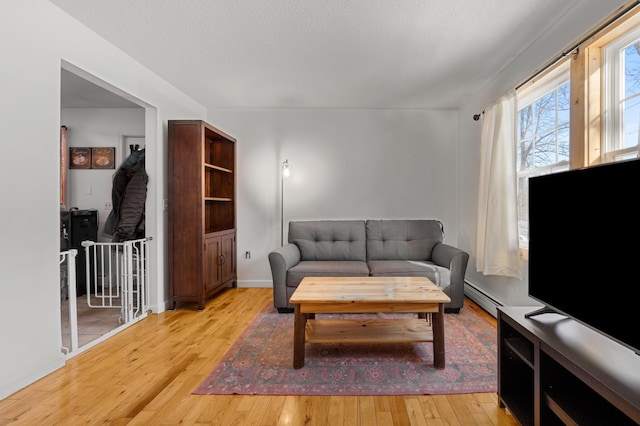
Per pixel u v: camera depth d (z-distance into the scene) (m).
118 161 4.17
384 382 1.86
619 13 1.58
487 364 2.06
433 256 3.45
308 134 4.11
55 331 2.01
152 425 1.50
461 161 3.96
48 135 1.98
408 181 4.09
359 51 2.59
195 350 2.30
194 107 3.82
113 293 3.87
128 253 2.89
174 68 2.94
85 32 2.26
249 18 2.15
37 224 1.91
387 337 2.11
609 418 1.14
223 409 1.62
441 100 3.77
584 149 1.87
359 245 3.61
